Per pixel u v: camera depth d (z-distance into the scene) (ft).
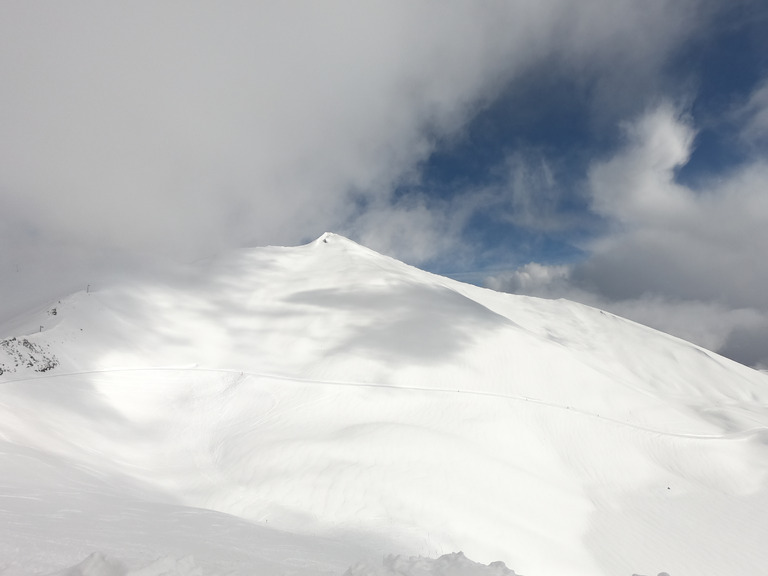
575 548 90.07
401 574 23.07
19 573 22.45
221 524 48.88
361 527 75.15
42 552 25.77
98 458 83.51
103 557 19.48
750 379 496.23
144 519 43.09
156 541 33.22
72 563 24.97
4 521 31.53
